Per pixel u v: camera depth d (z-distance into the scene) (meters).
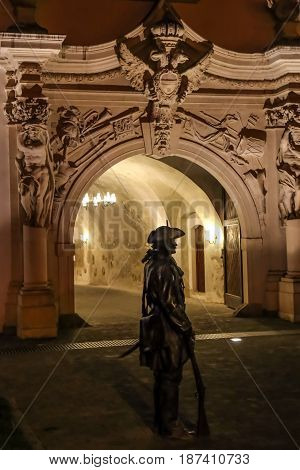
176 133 13.03
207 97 13.13
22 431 6.00
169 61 12.56
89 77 12.59
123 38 12.48
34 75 11.72
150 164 16.48
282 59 12.72
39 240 11.80
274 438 5.66
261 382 7.88
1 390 7.72
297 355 9.59
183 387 7.66
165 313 5.77
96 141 12.73
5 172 12.29
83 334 11.88
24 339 11.44
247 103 13.35
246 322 12.85
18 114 11.80
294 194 13.04
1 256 12.26
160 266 5.83
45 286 11.80
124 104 12.79
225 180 13.41
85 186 12.72
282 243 13.52
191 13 13.40
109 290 20.86
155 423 5.97
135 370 8.76
